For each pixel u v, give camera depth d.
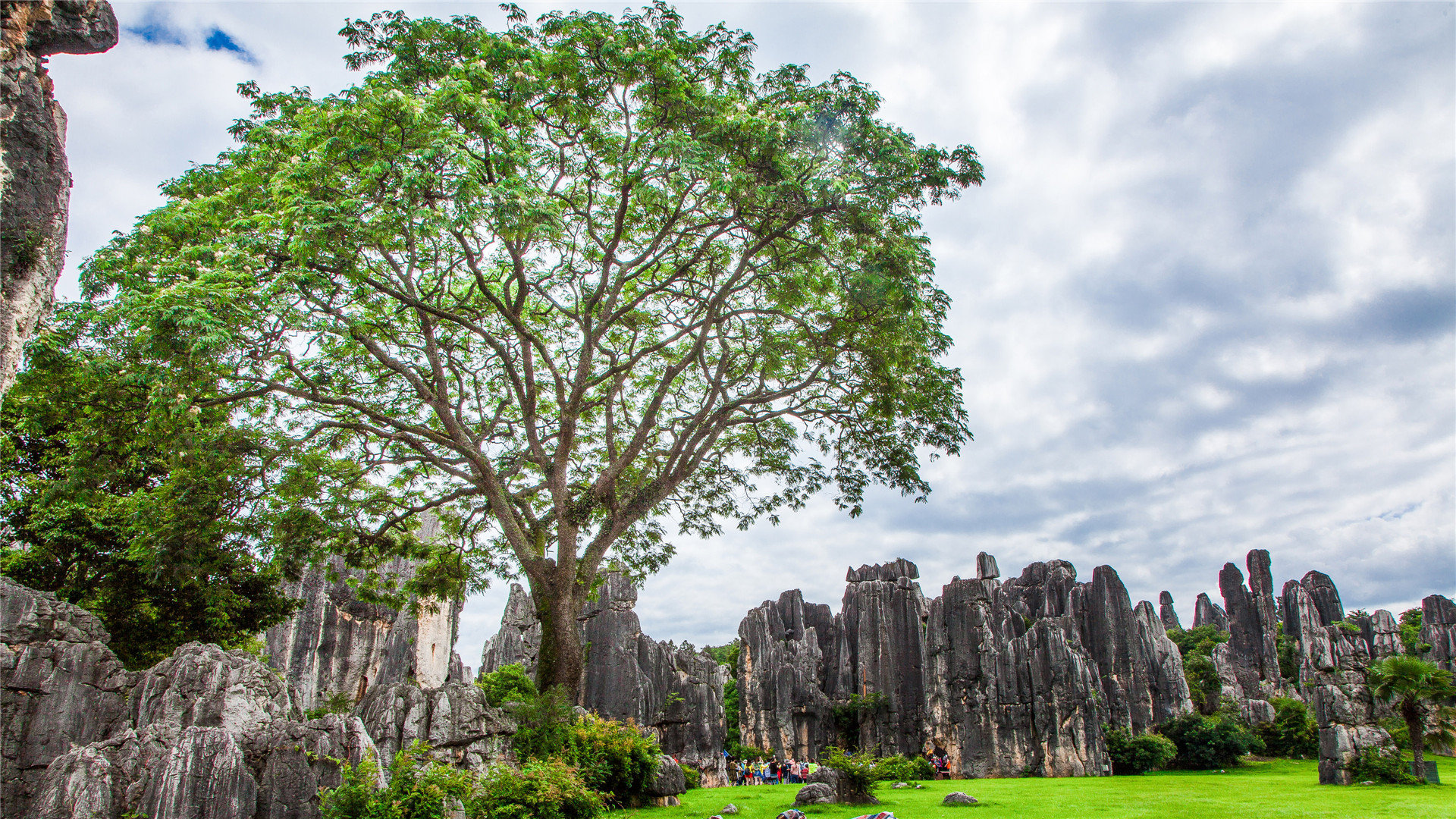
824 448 27.97
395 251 22.44
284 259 17.67
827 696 82.00
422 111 16.81
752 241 23.17
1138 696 73.06
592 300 22.55
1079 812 25.94
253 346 18.33
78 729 15.63
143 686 16.27
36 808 12.84
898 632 77.62
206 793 13.66
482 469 22.72
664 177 20.02
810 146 20.58
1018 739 65.25
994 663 68.62
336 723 15.66
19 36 7.82
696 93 19.64
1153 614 81.50
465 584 28.61
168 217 18.34
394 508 24.95
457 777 15.73
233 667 16.67
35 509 25.50
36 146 7.84
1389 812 26.58
